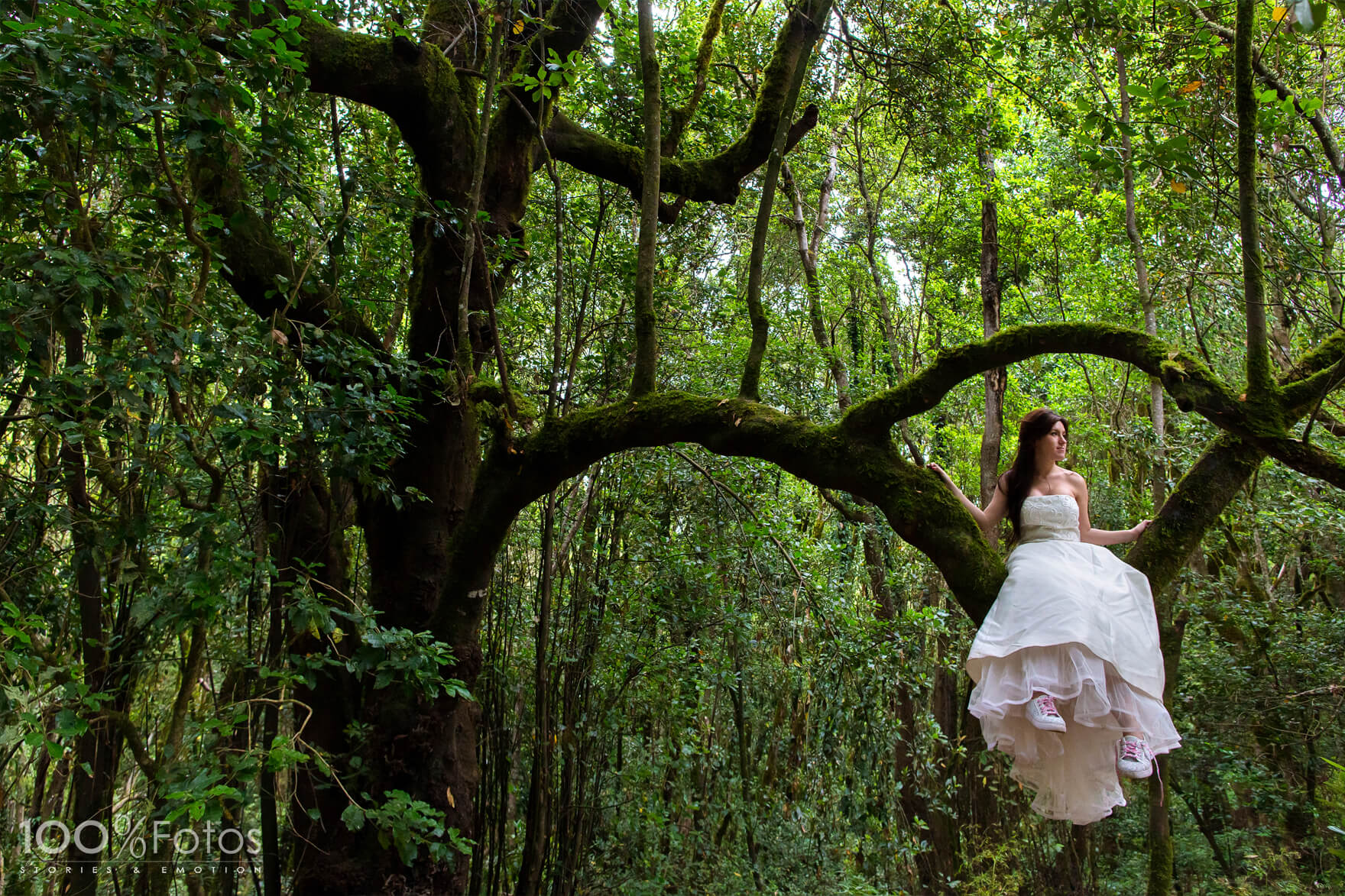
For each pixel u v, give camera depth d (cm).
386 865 413
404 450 459
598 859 586
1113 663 276
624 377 612
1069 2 599
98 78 286
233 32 359
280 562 425
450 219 450
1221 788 756
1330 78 628
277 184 362
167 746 341
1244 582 813
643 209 425
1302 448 257
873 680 563
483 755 529
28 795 561
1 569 363
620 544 627
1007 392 1121
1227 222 594
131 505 401
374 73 423
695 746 623
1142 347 283
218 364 330
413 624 450
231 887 489
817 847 609
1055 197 1034
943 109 728
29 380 299
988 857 718
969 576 307
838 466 330
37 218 315
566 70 407
